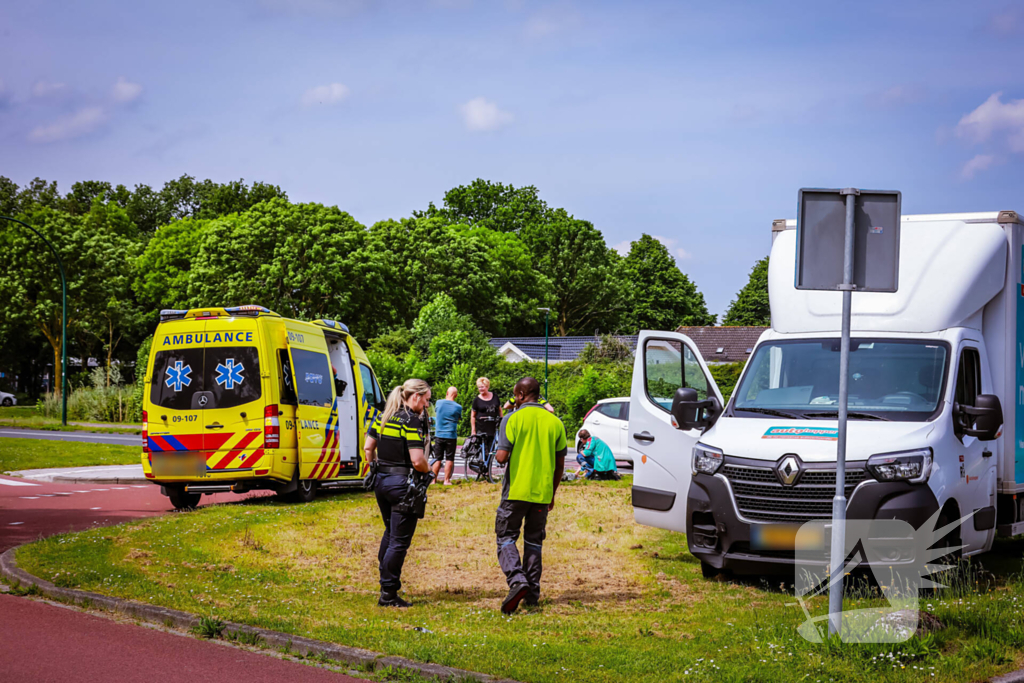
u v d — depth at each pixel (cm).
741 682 511
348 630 623
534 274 7694
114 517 1254
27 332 6359
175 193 8856
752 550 755
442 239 6938
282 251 5522
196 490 1363
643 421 919
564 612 698
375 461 740
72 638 611
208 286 5488
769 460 753
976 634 601
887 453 727
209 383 1320
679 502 888
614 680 516
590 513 1271
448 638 602
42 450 2367
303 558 923
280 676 539
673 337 936
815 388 823
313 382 1420
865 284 591
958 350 808
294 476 1348
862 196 593
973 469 798
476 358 4212
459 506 1330
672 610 704
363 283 5741
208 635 624
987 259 844
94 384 4978
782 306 892
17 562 823
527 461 721
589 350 4778
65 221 6056
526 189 8575
